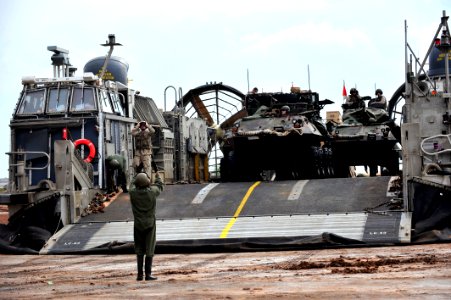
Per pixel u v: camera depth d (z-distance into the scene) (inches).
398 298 565.6
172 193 1378.0
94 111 1467.8
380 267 799.7
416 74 1512.1
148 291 664.4
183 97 2062.0
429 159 1237.7
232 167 1620.3
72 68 1670.8
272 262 925.8
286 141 1565.0
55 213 1274.6
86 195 1347.2
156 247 1117.1
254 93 1712.6
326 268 821.9
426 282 658.2
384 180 1355.8
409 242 1088.8
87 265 986.1
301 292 617.9
